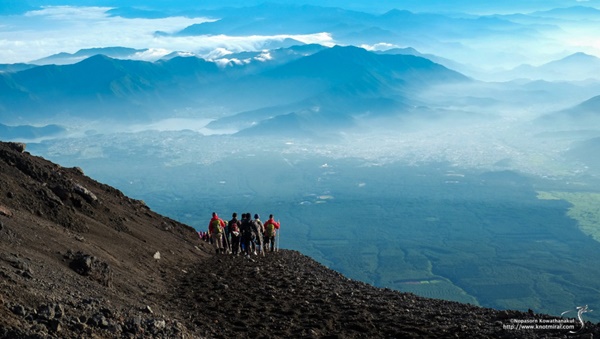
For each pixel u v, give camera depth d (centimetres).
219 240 3753
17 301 1227
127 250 2666
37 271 1590
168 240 3400
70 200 2872
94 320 1288
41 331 1115
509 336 1831
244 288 2477
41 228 2159
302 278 2955
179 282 2484
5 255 1589
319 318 2023
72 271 1802
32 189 2591
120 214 3297
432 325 1978
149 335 1389
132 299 1830
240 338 1734
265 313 2052
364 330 1917
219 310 2041
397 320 2048
